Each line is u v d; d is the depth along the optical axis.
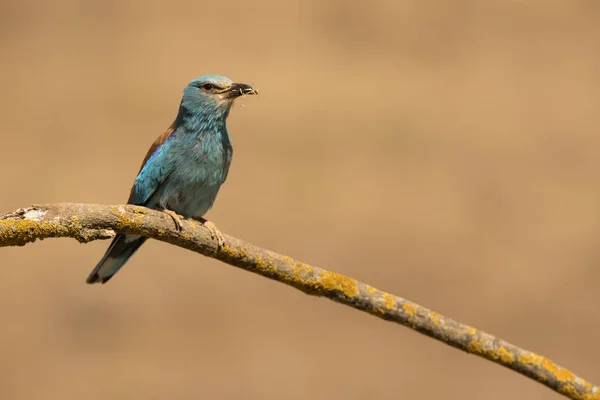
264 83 20.80
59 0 23.06
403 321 6.94
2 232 6.20
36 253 15.29
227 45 22.00
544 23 23.08
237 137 19.03
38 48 21.86
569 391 6.88
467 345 6.92
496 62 21.92
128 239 8.24
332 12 22.97
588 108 20.50
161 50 21.88
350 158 18.72
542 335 14.45
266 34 22.47
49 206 6.37
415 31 22.66
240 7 22.84
